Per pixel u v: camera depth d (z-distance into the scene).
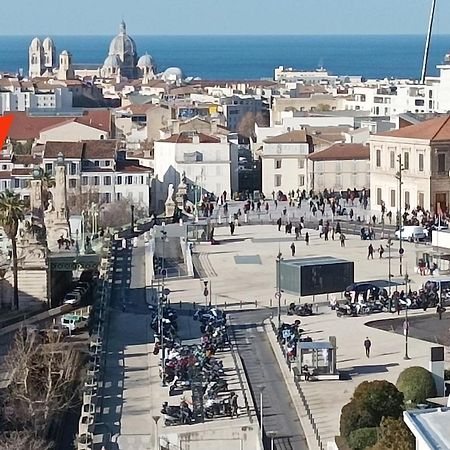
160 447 139.00
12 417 157.75
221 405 147.00
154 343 185.25
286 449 136.50
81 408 160.25
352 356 174.25
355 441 129.88
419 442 100.44
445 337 184.75
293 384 160.50
